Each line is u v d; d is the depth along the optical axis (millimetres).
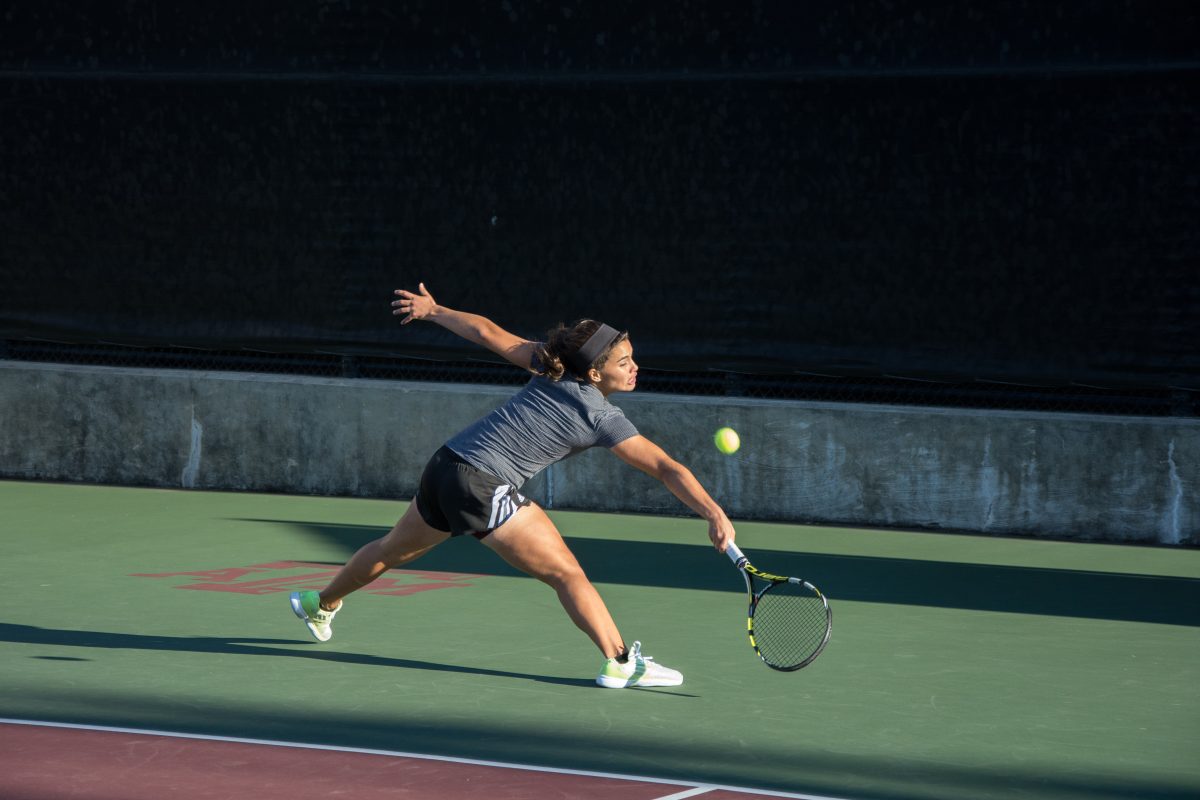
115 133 54875
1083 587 38844
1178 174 45312
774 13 48531
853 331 48500
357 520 47469
